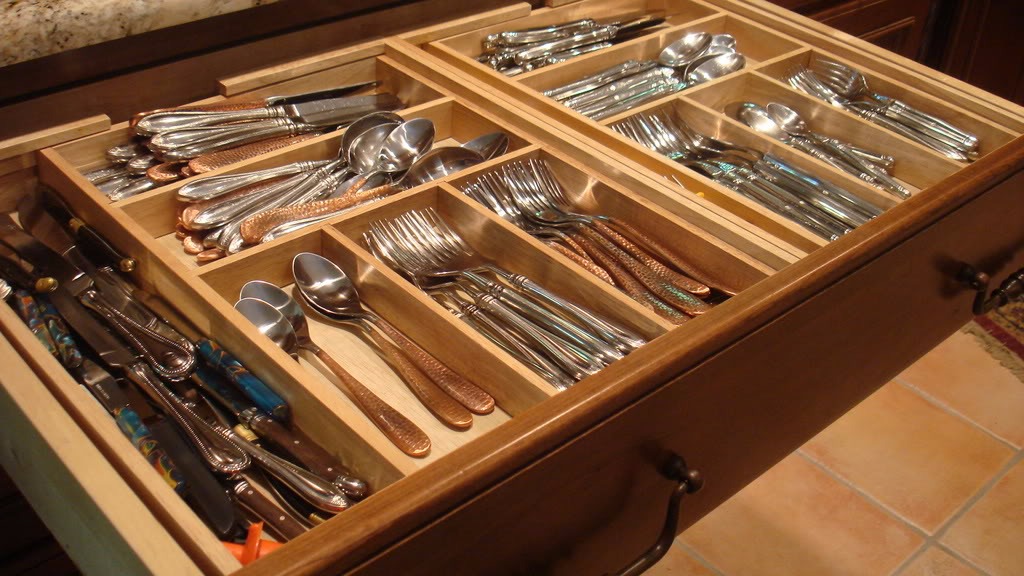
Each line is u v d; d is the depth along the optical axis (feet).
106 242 2.81
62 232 2.85
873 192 3.32
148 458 2.15
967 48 7.32
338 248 2.86
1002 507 5.33
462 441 2.45
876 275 2.87
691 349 2.26
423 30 3.95
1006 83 7.81
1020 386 6.15
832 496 5.37
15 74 2.96
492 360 2.49
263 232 2.90
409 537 1.81
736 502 5.33
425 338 2.71
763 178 3.44
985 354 6.39
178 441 2.23
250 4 3.18
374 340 2.72
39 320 2.47
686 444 2.56
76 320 2.50
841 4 5.92
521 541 2.16
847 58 4.12
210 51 3.39
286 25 3.56
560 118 3.51
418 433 2.38
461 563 2.01
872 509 5.30
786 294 2.48
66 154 3.08
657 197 3.07
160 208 2.97
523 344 2.70
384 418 2.41
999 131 3.64
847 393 3.38
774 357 2.67
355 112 3.57
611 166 3.17
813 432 3.37
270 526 2.13
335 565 1.69
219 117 3.27
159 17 2.96
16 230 2.79
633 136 3.62
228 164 3.15
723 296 2.96
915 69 3.93
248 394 2.37
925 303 3.38
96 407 2.08
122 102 3.24
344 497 2.15
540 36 4.20
